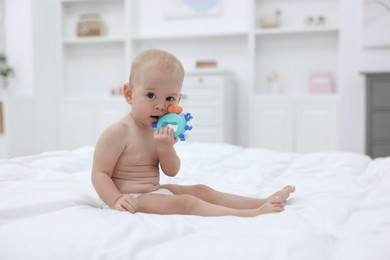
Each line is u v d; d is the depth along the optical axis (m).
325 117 3.72
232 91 4.13
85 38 4.32
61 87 4.41
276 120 3.83
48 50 4.35
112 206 1.02
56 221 0.83
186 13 4.30
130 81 1.11
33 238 0.77
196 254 0.69
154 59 1.06
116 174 1.12
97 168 1.07
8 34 4.18
